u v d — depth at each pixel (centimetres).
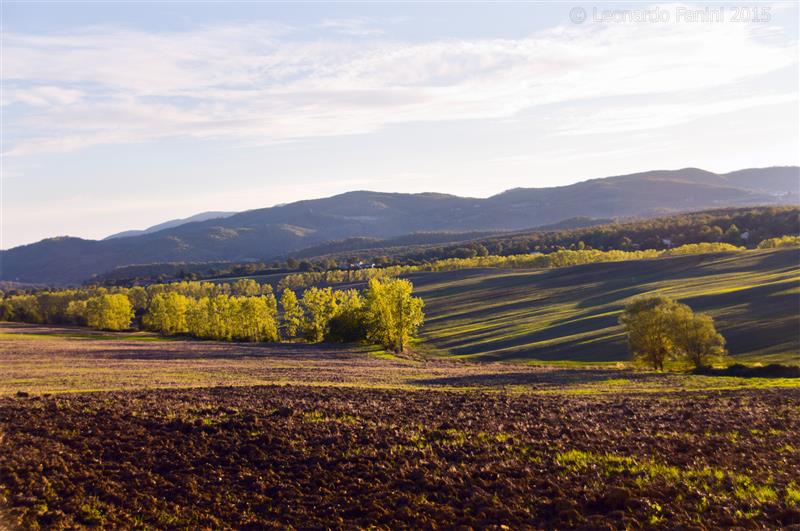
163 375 5712
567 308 13312
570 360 8519
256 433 2712
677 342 6988
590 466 2219
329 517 1831
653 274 15538
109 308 15638
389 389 4475
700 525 1659
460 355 9962
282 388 4322
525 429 2884
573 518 1744
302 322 12606
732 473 2084
